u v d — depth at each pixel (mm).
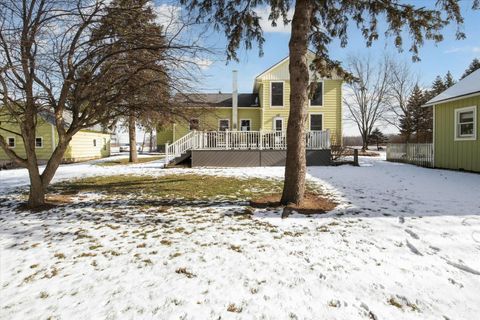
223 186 8609
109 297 2793
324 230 4406
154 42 5918
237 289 2842
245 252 3689
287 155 5906
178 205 6344
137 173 12289
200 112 7070
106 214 5766
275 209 5652
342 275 3055
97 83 6371
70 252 3920
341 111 20438
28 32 5469
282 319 2381
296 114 5754
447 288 2777
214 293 2783
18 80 5750
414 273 3068
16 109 6648
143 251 3846
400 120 32281
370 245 3812
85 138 25141
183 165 14680
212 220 5105
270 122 20984
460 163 11703
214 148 14445
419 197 6410
